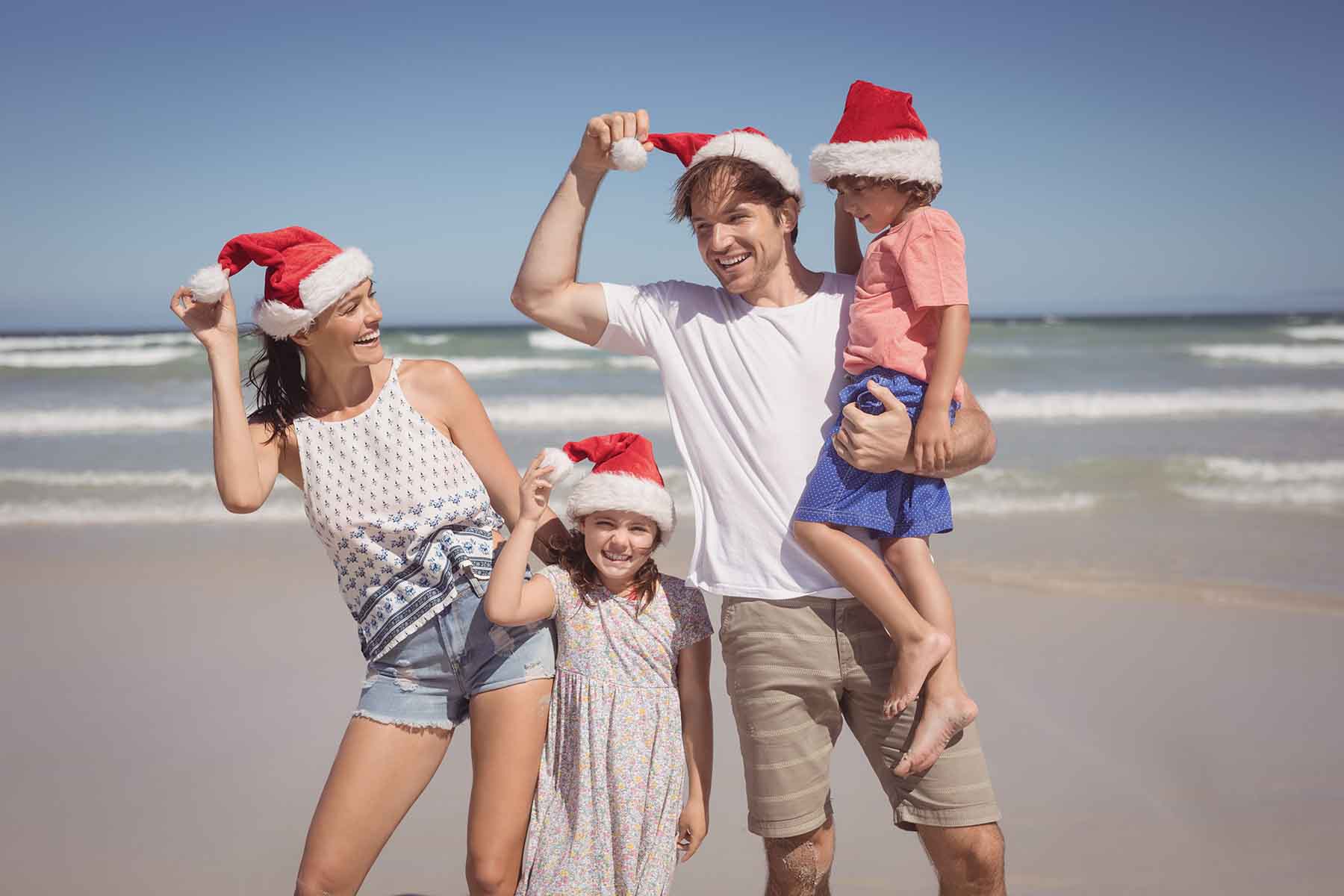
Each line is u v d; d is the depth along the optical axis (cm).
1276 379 1850
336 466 265
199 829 394
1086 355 2298
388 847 385
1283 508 886
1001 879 262
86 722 488
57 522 866
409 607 262
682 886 357
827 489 255
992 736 461
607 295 281
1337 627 593
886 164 264
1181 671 530
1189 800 404
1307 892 342
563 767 268
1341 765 430
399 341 2719
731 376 269
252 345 1220
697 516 276
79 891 351
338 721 491
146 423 1391
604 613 272
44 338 3050
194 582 704
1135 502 913
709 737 277
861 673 264
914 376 259
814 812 268
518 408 1541
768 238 265
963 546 774
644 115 271
